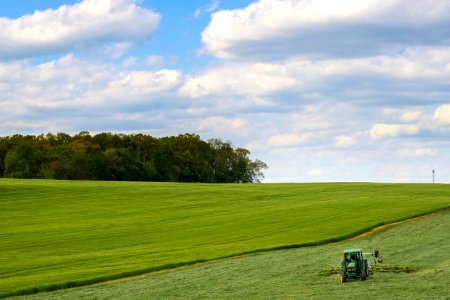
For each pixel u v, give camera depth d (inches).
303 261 1609.3
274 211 3142.2
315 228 2469.2
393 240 1984.5
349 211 2972.4
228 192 4168.3
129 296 1246.9
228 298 1151.0
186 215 3120.1
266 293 1178.6
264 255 1798.7
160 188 4347.9
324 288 1193.4
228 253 1886.1
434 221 2469.2
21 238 2442.2
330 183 5073.8
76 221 2965.1
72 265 1774.1
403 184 4773.6
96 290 1358.3
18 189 3996.1
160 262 1748.3
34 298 1301.7
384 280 1239.5
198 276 1462.8
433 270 1318.9
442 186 4537.4
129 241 2331.4
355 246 1883.6
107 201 3686.0
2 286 1434.5
